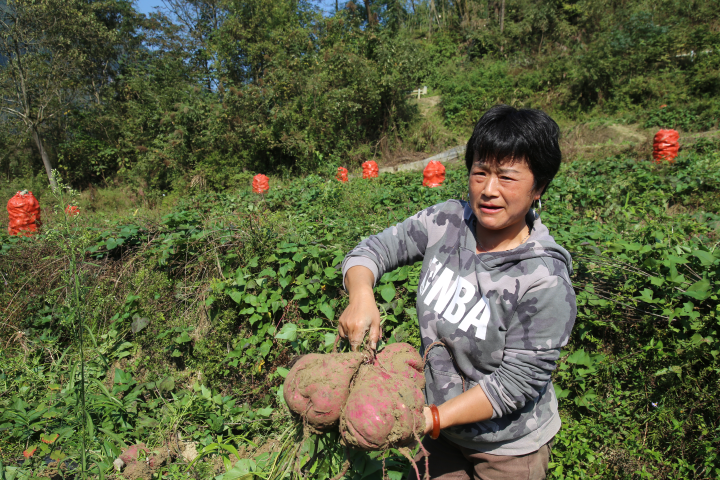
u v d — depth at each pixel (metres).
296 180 13.00
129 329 4.09
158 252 4.31
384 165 21.55
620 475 2.73
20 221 6.29
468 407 1.27
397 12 33.47
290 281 3.69
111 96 23.84
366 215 6.73
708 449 2.61
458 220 1.53
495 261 1.34
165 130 21.03
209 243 4.19
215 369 3.61
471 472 1.57
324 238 4.01
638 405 2.93
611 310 3.13
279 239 4.09
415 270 3.68
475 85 26.56
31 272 4.46
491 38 31.72
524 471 1.43
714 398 2.72
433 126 24.31
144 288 4.16
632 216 5.31
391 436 1.15
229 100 19.55
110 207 18.91
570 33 30.08
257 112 19.62
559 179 8.48
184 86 22.31
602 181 8.55
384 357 1.40
